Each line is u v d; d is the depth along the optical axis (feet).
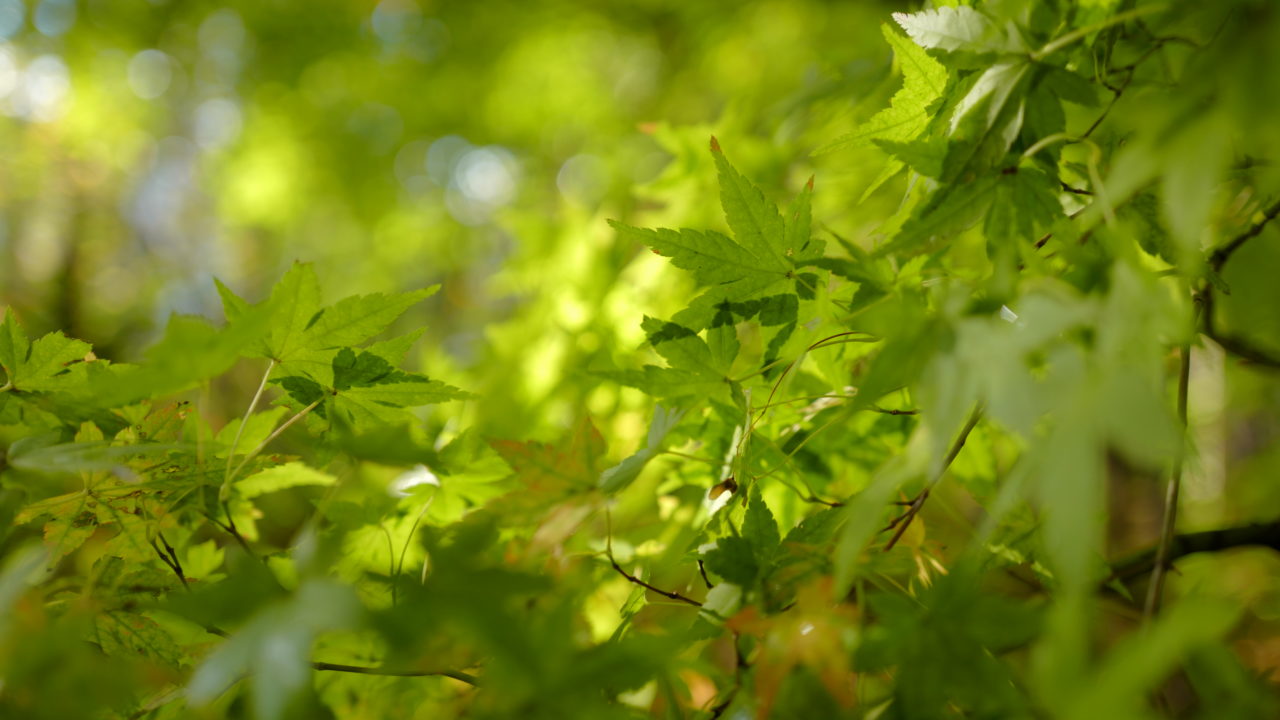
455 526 2.09
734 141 3.33
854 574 2.00
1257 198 2.17
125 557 2.12
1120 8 2.11
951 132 2.08
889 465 1.91
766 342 2.14
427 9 10.17
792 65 6.75
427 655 1.98
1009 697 1.89
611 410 2.81
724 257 2.10
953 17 2.06
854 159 2.85
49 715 1.90
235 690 2.07
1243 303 2.52
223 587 1.89
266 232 12.85
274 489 2.22
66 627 1.93
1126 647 1.77
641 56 11.32
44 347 2.16
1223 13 1.91
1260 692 1.94
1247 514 3.46
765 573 2.02
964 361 1.87
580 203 4.21
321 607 1.84
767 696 1.92
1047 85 2.04
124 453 2.02
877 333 1.92
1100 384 1.80
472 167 12.11
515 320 3.78
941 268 2.18
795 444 2.29
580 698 1.84
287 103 10.73
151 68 10.50
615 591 2.37
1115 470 3.43
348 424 2.18
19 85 9.37
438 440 2.61
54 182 9.47
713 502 2.17
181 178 12.17
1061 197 2.25
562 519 1.99
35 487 2.25
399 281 11.05
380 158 11.32
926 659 1.90
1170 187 1.83
